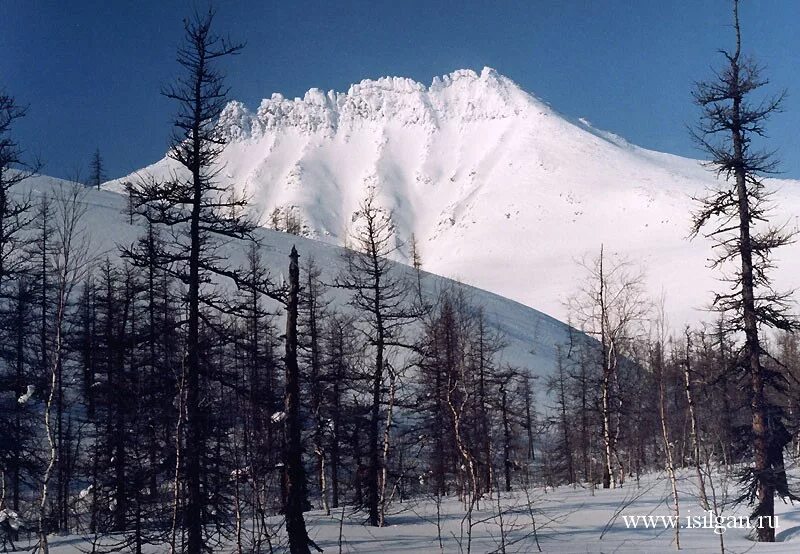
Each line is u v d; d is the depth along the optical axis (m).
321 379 25.47
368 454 25.64
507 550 17.25
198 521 16.53
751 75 19.84
